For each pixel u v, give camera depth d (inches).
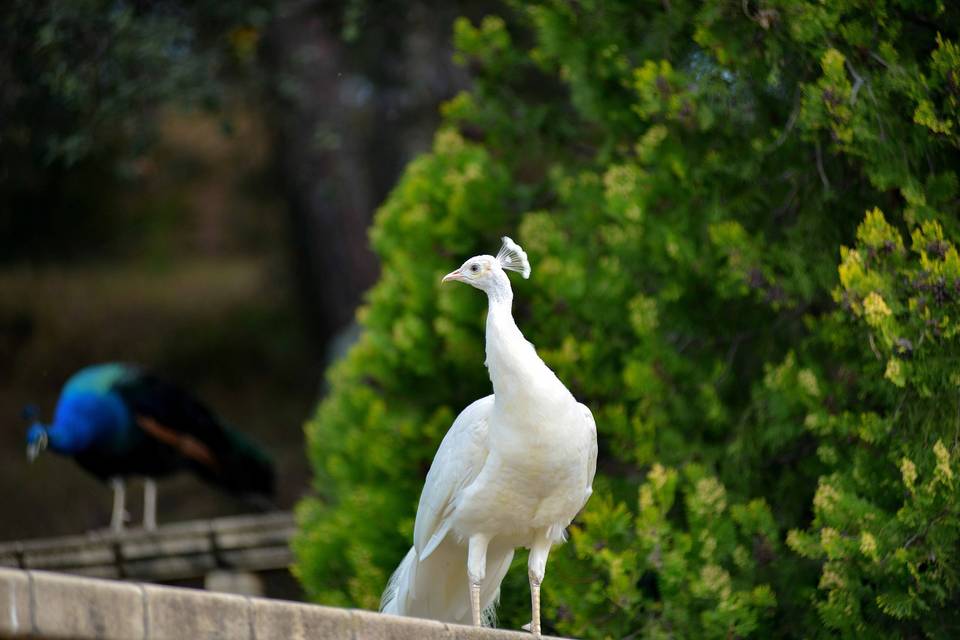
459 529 353.1
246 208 1309.1
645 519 410.9
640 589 449.4
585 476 352.5
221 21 762.8
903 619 414.9
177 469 712.4
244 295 1262.3
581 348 480.4
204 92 730.8
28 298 1255.5
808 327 464.8
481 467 352.2
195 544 583.8
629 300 488.4
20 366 1194.6
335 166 978.1
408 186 538.9
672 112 443.5
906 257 400.2
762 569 438.6
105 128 761.6
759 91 471.8
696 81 454.6
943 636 415.8
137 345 1207.6
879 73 418.6
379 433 506.6
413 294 516.7
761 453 468.8
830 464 433.7
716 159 460.1
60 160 915.4
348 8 750.5
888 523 389.4
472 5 846.5
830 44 422.3
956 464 387.2
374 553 486.0
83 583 213.0
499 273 352.2
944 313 377.4
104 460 695.1
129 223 1301.7
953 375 386.6
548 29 507.2
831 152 449.4
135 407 695.7
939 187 417.7
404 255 525.7
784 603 440.5
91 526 1011.3
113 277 1290.6
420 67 899.4
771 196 474.6
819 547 398.0
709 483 419.8
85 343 1210.6
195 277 1309.1
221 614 235.1
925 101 396.2
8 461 1081.4
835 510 393.7
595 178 524.7
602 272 492.1
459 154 546.6
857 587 393.7
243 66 885.8
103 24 693.3
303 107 949.8
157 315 1244.5
